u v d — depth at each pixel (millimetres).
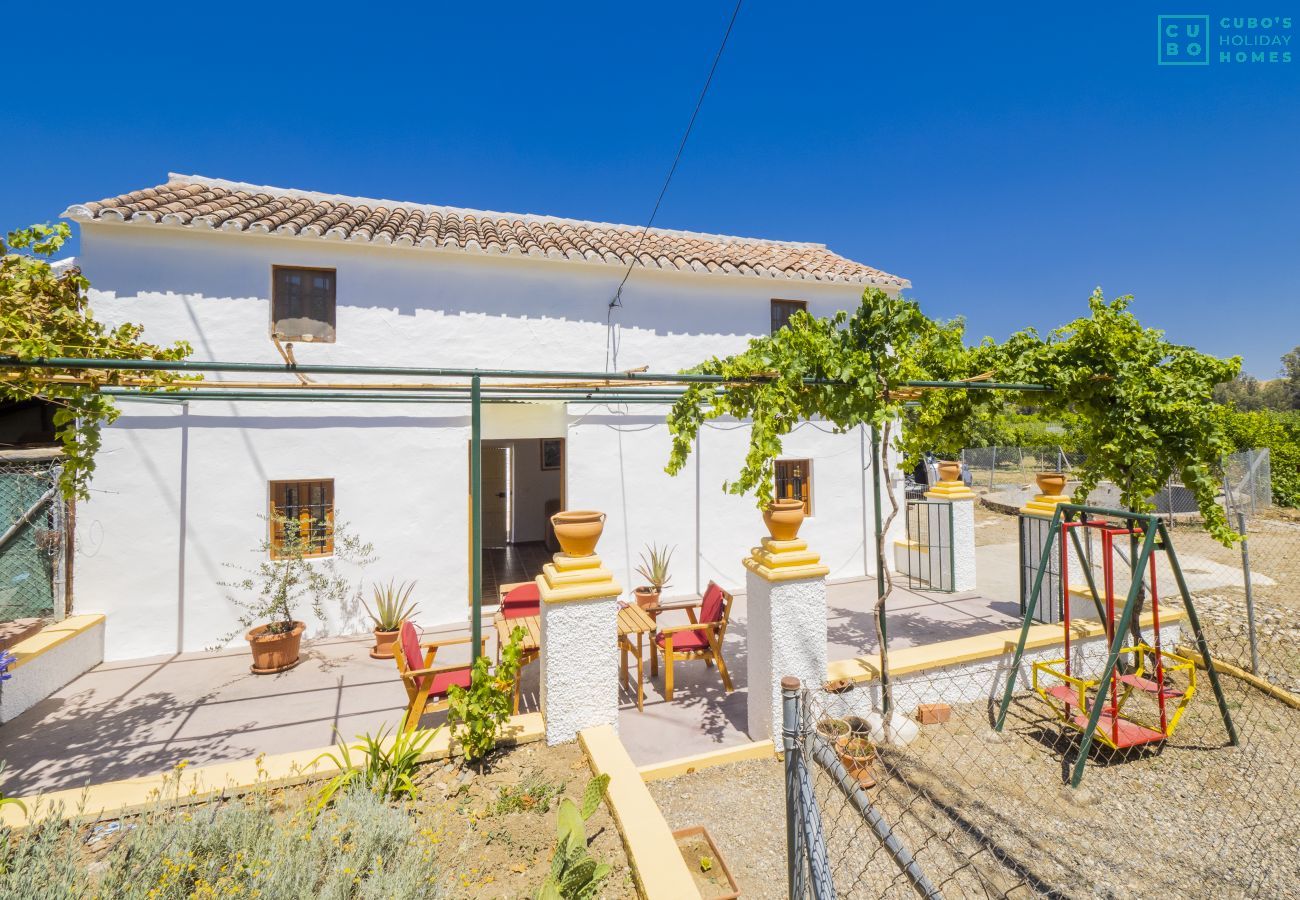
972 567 8625
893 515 4570
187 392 5637
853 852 3418
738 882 3111
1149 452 5281
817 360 4281
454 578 7461
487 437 8023
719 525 8797
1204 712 5141
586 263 8062
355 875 2447
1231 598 8250
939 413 5812
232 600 6578
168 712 4945
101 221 6086
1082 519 5094
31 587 5684
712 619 5398
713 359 4480
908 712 4977
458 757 3807
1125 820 3738
